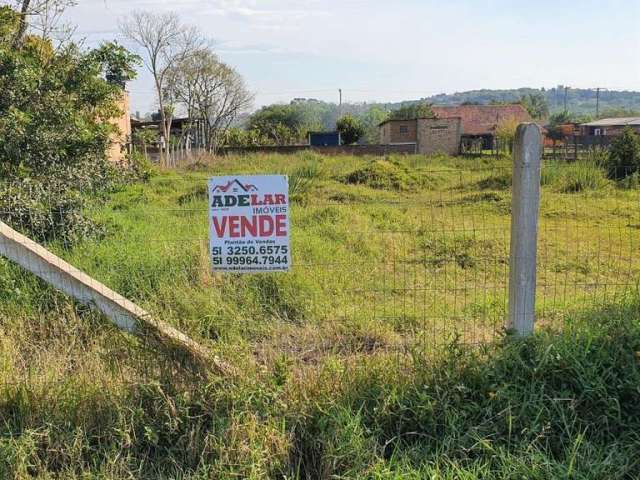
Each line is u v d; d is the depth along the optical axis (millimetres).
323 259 7285
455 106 65438
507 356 3447
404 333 4812
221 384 3377
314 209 11156
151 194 13859
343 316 5203
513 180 3586
